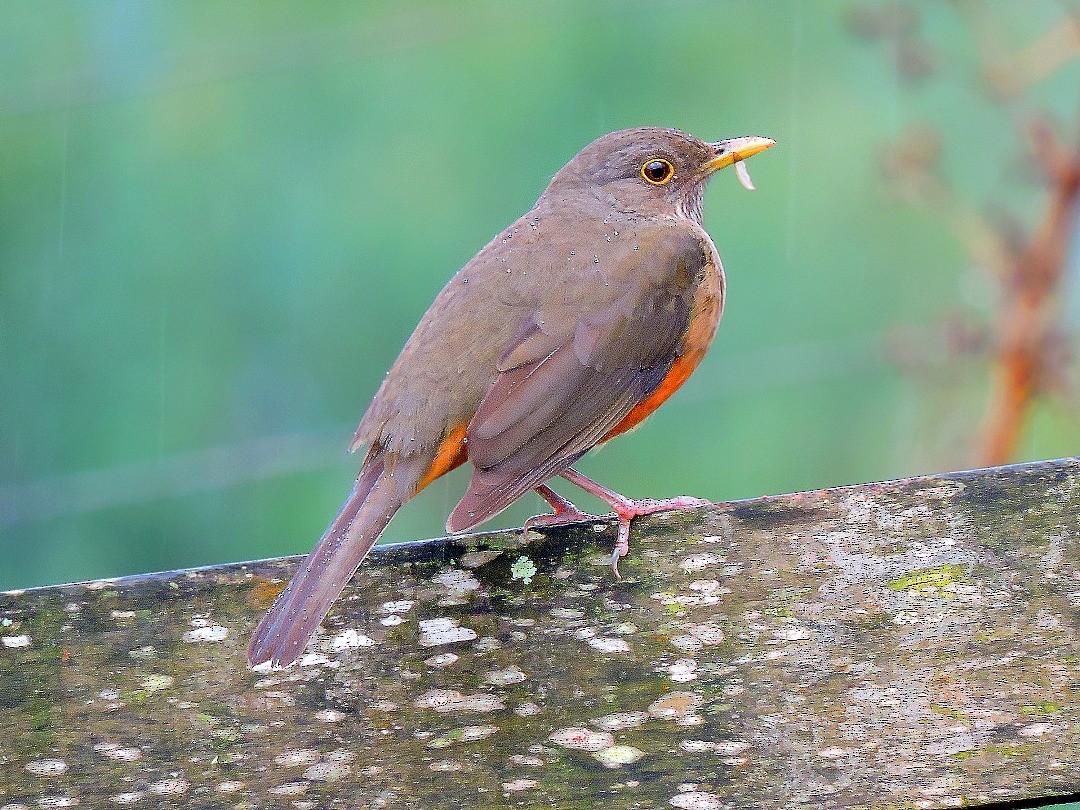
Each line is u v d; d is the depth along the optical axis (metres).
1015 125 13.02
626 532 6.64
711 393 14.16
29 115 15.07
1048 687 5.66
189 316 15.00
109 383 14.84
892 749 5.46
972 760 5.38
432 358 7.88
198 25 15.27
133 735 5.84
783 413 14.31
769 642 6.02
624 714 5.76
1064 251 12.98
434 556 6.66
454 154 15.39
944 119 14.31
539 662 6.05
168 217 15.19
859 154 15.05
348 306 15.10
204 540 13.99
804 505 6.70
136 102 15.26
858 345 13.88
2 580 13.84
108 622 6.41
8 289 14.84
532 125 15.44
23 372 14.71
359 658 6.15
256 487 14.15
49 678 6.12
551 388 7.92
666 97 15.51
